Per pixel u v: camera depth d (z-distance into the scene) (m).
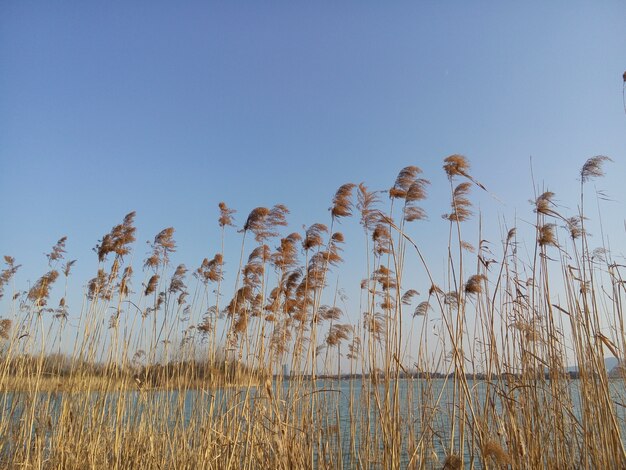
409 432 8.77
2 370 11.59
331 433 9.70
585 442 7.22
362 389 9.48
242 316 11.27
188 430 10.36
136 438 10.82
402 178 8.69
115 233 12.88
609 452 6.79
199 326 12.41
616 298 8.52
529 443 7.14
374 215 9.75
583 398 7.59
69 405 11.01
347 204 10.04
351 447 9.10
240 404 9.16
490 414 7.91
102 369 11.77
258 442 8.64
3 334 12.41
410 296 10.77
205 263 13.13
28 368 11.73
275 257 11.30
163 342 12.41
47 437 11.82
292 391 9.62
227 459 8.68
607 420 6.79
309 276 11.15
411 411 8.95
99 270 12.56
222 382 10.34
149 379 12.02
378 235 9.85
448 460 5.90
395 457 7.40
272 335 10.75
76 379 11.37
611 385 8.48
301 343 10.54
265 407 9.05
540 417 7.61
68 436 10.62
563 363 8.51
